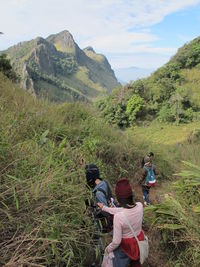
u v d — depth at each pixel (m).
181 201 4.73
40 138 4.75
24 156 3.62
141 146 9.84
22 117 5.45
